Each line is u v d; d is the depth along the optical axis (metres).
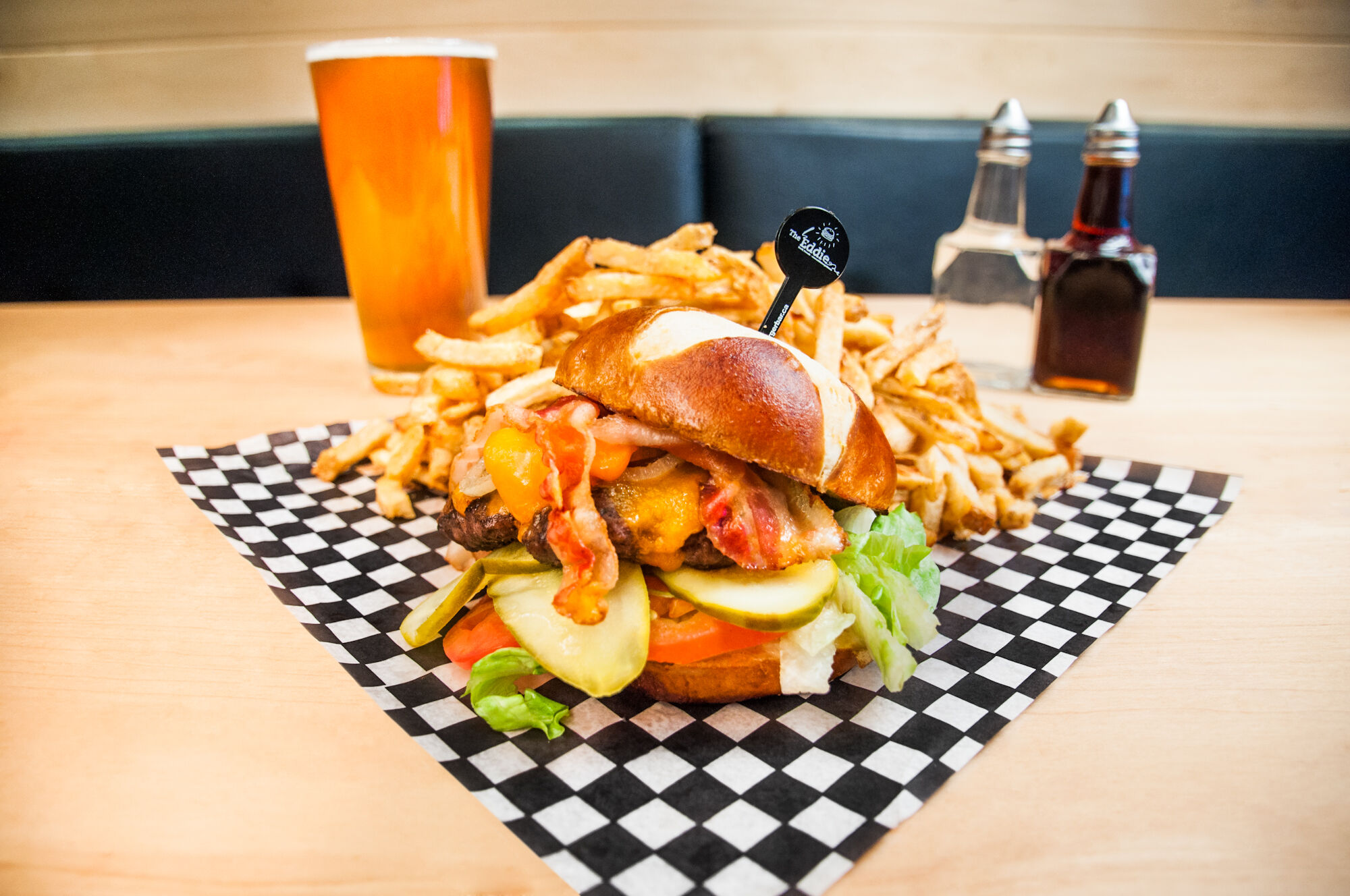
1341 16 0.83
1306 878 0.24
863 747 0.30
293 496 0.44
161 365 0.58
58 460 0.45
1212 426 0.50
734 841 0.25
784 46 0.84
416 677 0.33
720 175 0.79
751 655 0.32
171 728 0.30
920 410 0.42
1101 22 0.83
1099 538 0.41
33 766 0.28
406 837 0.25
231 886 0.23
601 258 0.43
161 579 0.37
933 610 0.36
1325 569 0.38
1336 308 0.71
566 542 0.30
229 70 0.84
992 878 0.24
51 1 0.82
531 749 0.30
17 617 0.35
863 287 0.81
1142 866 0.24
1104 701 0.32
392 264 0.50
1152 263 0.50
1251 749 0.30
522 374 0.43
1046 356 0.53
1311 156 0.78
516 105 0.86
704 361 0.31
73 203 0.79
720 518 0.31
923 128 0.78
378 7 0.82
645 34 0.84
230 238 0.80
